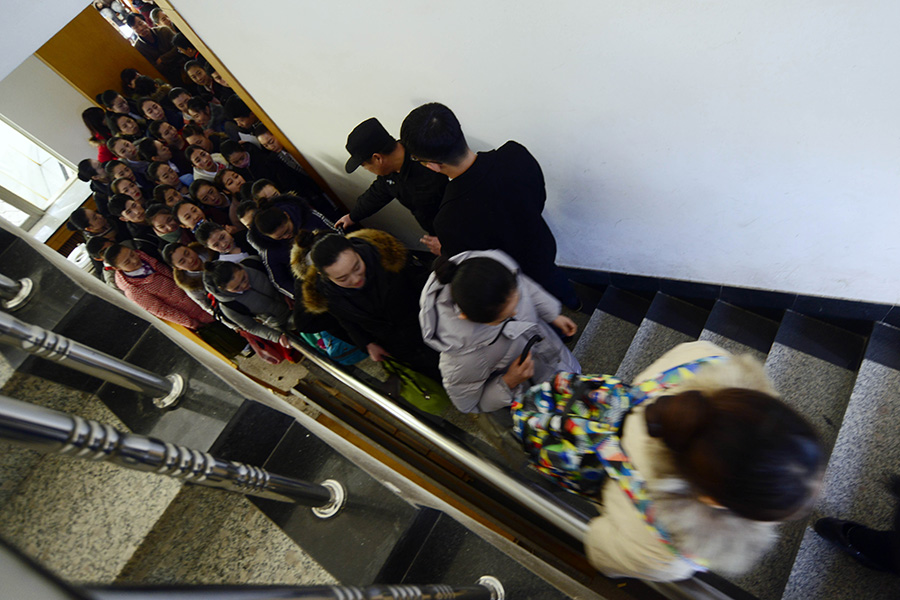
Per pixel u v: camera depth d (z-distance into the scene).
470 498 2.45
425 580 1.12
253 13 2.16
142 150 4.03
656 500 0.76
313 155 2.99
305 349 2.25
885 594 1.61
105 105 4.65
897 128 1.45
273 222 2.25
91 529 0.89
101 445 0.65
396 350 2.00
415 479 2.60
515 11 1.69
